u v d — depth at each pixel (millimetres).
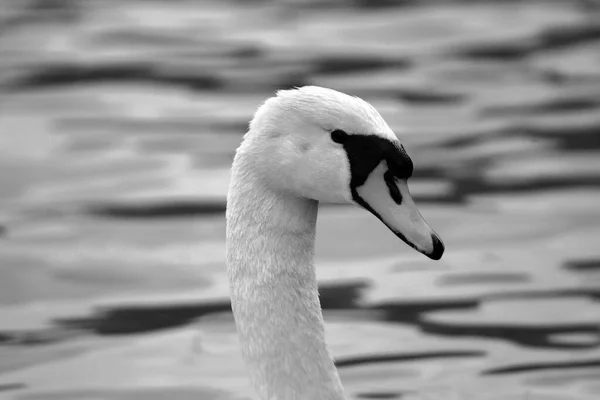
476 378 9938
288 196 6848
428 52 20984
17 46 21719
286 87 19094
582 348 10531
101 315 11523
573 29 22031
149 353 10578
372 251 13086
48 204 14461
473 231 13484
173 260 12805
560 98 18375
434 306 11531
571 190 14641
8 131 17297
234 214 6953
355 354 10469
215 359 10406
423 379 9922
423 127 17172
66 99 18828
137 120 17672
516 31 22078
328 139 6684
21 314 11594
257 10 24312
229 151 16250
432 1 24562
